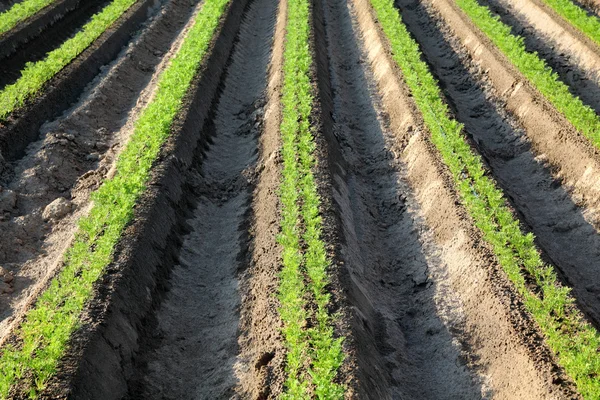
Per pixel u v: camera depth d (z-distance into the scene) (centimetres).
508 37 2009
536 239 1204
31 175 1373
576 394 827
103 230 1120
